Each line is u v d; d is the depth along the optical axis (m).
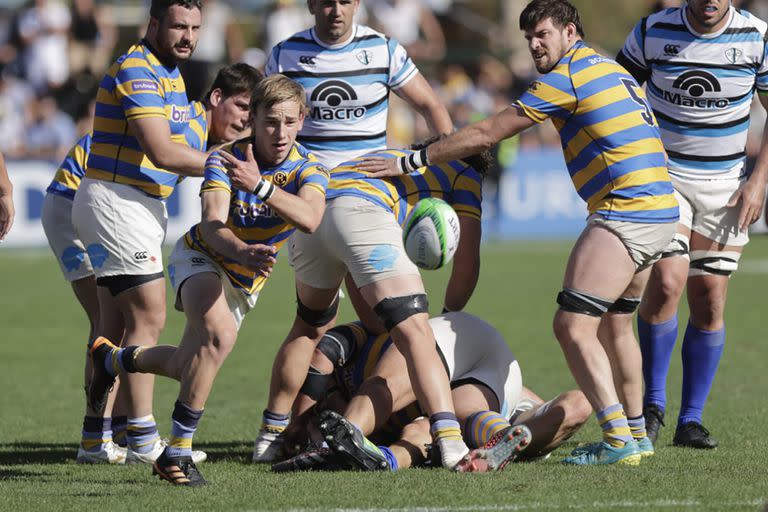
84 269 23.98
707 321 24.56
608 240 20.78
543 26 21.11
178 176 22.81
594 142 20.91
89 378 23.58
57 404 29.73
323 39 25.11
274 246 21.12
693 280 24.75
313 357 22.72
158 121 21.33
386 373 21.42
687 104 24.42
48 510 17.31
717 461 21.27
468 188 22.78
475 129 21.25
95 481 19.97
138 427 22.25
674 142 24.70
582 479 19.14
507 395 22.17
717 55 24.11
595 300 20.70
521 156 71.88
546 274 57.12
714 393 30.02
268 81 19.91
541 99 20.94
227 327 19.64
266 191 19.23
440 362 20.66
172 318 45.16
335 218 21.20
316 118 25.22
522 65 78.06
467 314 22.70
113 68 21.70
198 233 20.69
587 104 20.83
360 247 20.89
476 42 87.56
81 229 22.05
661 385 24.78
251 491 18.47
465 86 75.12
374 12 79.69
